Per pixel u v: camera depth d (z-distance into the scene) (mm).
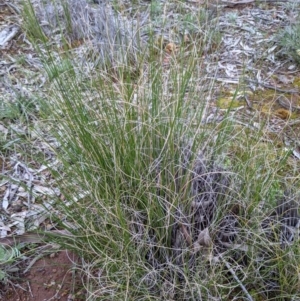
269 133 835
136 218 620
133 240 602
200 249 602
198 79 682
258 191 627
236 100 912
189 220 620
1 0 1258
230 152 683
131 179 616
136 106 643
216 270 594
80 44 1083
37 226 697
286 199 641
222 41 1087
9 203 743
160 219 594
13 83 975
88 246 617
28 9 1102
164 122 640
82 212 620
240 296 593
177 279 592
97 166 626
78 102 663
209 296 562
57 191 748
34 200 744
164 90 672
